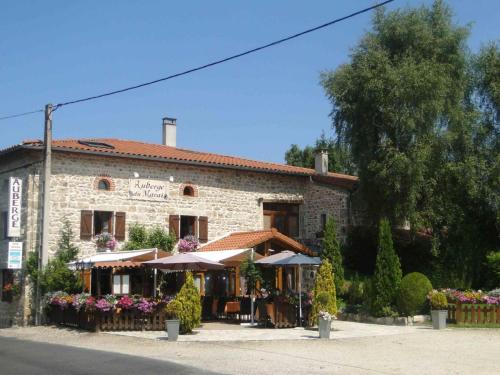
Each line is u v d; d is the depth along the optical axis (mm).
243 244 22625
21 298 21594
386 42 25156
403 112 23297
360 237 26281
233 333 17031
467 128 24719
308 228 28500
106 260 19359
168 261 17672
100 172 23016
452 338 16000
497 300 19281
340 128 25734
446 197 24625
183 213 24953
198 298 17109
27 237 21547
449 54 24578
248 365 11539
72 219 22172
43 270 20812
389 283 20625
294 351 13555
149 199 24078
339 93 24922
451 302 19828
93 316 17922
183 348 14109
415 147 23422
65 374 10656
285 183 28453
